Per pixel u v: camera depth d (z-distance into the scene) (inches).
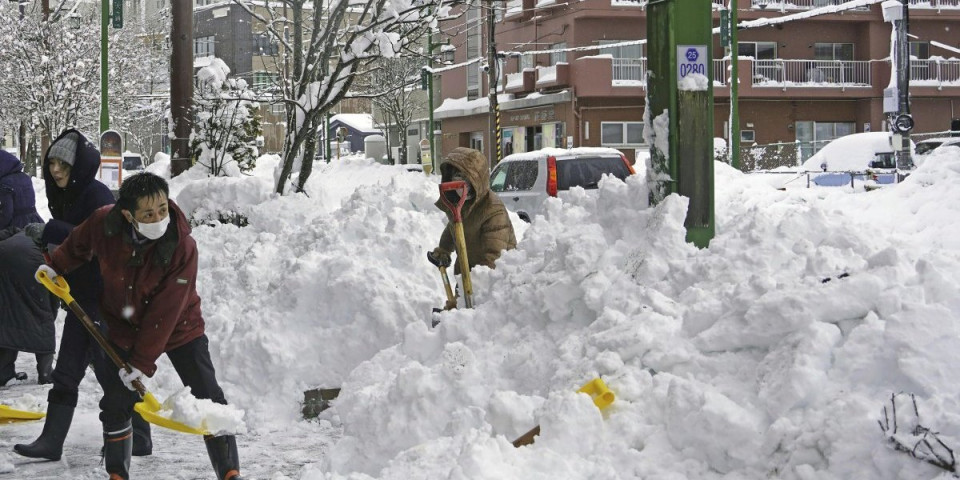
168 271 191.3
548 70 1700.3
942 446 138.9
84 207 241.1
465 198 273.3
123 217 189.0
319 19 495.2
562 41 1697.8
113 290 193.6
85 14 1729.8
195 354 202.7
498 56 1384.1
